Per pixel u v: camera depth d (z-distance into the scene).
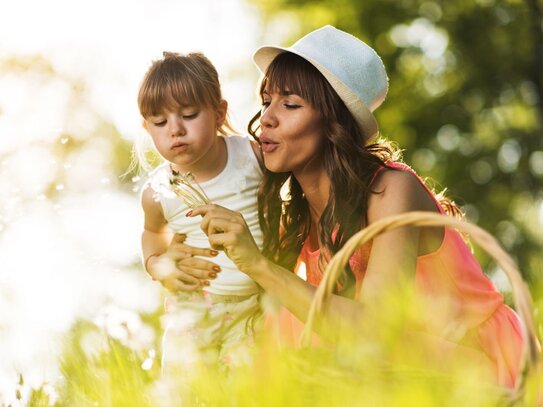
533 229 9.29
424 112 14.46
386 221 1.92
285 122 2.69
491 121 14.76
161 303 2.96
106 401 2.00
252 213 3.04
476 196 14.45
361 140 2.80
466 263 2.74
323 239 2.70
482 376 2.22
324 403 1.71
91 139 9.08
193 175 2.92
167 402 1.92
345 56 2.74
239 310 2.93
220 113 3.08
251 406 1.75
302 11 14.30
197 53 3.10
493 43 14.55
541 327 2.17
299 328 2.74
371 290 2.41
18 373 2.28
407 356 2.04
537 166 14.55
